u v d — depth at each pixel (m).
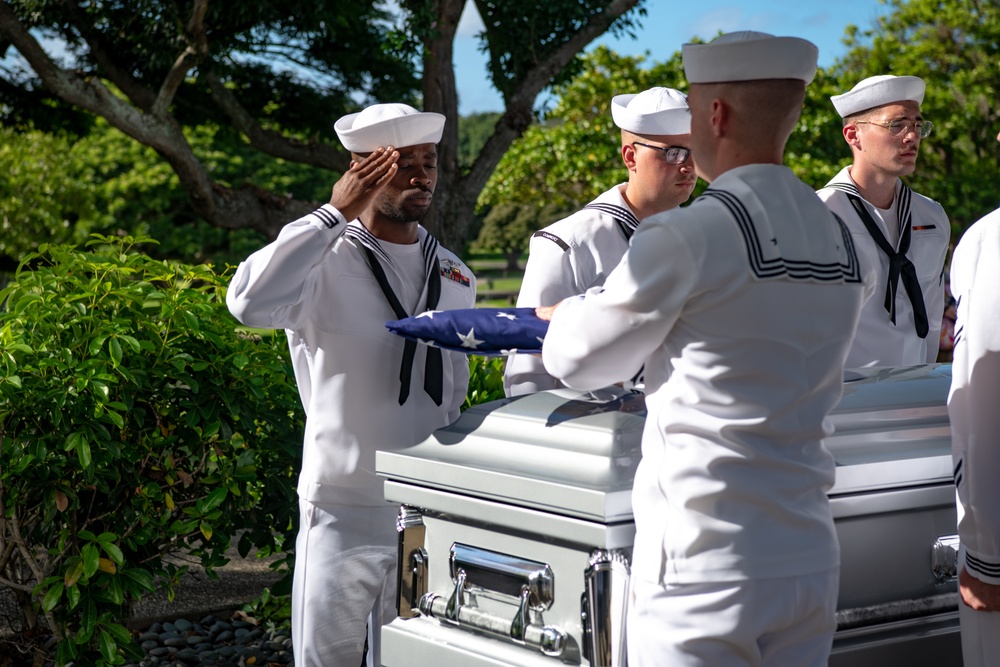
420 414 3.01
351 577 2.98
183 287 3.78
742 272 1.74
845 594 2.14
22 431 3.42
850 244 1.92
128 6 12.46
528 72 13.08
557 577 2.07
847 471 2.09
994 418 2.01
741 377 1.76
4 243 26.77
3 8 10.83
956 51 25.88
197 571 4.77
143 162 32.50
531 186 23.53
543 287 3.10
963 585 2.10
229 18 12.08
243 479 3.70
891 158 3.37
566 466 2.07
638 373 1.97
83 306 3.46
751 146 1.88
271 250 2.71
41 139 27.80
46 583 3.47
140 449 3.59
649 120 3.05
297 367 3.10
